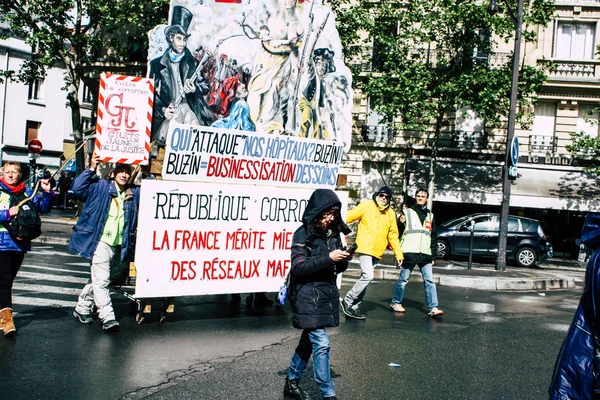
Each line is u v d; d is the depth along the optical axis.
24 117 40.94
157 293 7.32
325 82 9.20
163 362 5.85
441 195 27.36
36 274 10.85
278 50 8.75
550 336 8.03
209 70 8.22
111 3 23.31
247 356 6.25
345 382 5.49
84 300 7.16
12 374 5.16
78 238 6.84
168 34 7.96
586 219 3.55
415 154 28.39
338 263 4.81
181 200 7.44
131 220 6.97
